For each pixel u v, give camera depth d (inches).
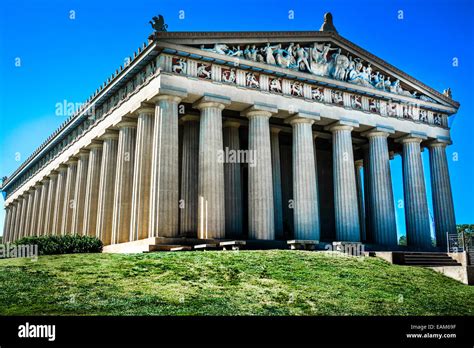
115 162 2032.5
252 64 1806.1
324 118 1980.8
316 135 2274.9
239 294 906.1
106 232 1950.1
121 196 1829.5
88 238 1541.6
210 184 1648.6
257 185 1761.8
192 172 1913.1
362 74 2116.1
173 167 1593.3
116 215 1824.6
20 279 934.4
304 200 1851.6
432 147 2362.2
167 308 781.9
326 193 2477.9
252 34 1823.3
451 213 2278.5
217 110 1722.4
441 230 2261.3
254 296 903.1
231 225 1892.2
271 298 901.2
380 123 2132.1
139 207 1654.8
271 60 1863.9
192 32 1679.4
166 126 1605.6
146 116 1732.3
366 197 2432.3
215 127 1701.5
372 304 938.1
